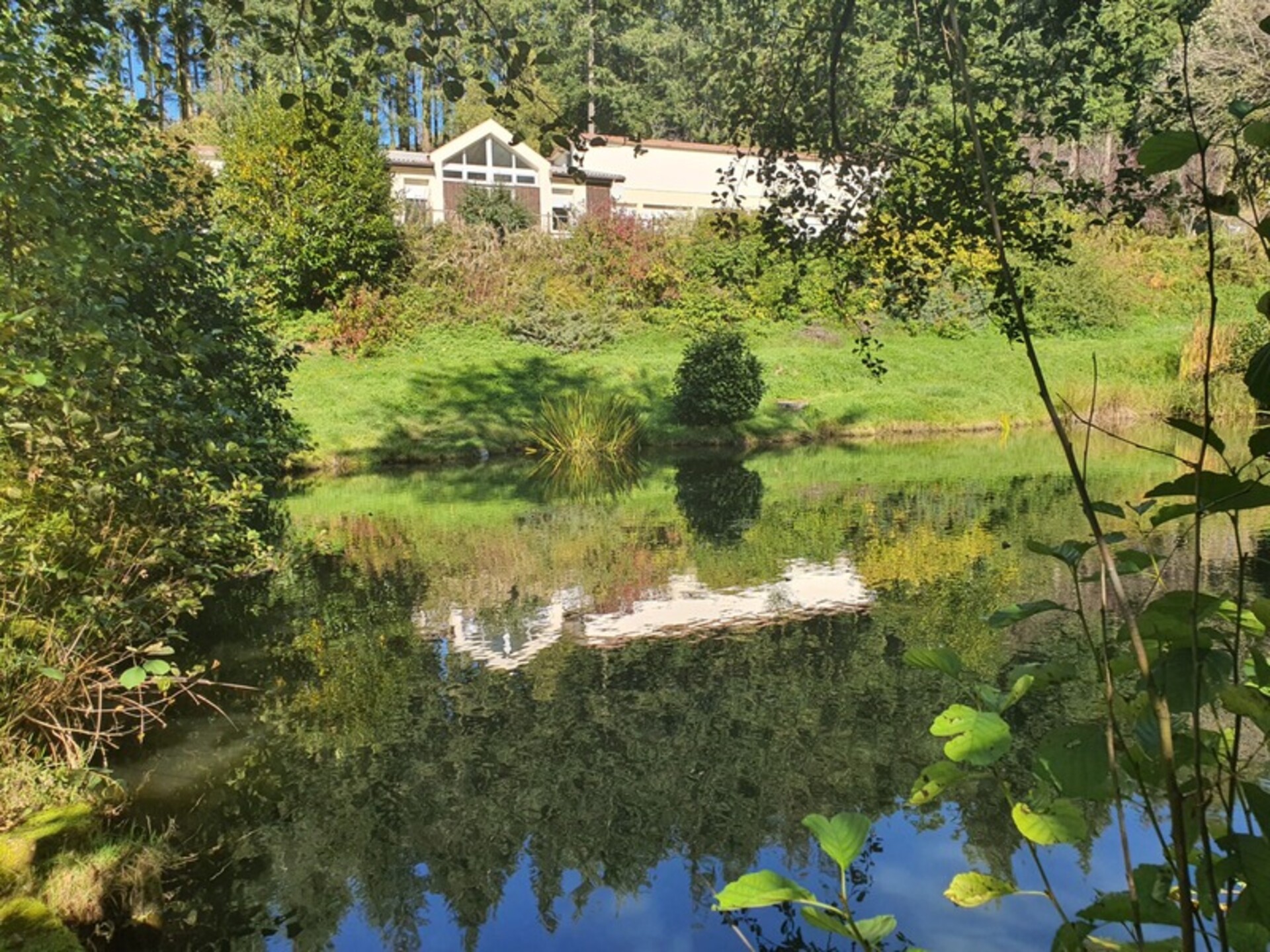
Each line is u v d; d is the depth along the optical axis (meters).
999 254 0.83
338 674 4.89
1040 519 8.62
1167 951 0.92
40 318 2.90
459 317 17.88
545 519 9.12
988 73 4.64
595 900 2.87
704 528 8.62
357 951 2.64
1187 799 0.87
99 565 3.47
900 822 3.25
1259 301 0.71
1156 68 4.85
